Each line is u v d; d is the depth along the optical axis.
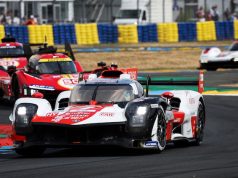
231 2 195.75
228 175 30.97
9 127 57.72
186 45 157.25
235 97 80.06
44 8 169.62
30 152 41.72
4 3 167.12
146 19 187.38
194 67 125.25
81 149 44.50
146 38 160.38
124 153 41.00
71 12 173.00
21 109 40.75
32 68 73.50
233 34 168.12
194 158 37.81
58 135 39.78
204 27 165.00
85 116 39.75
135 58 136.62
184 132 45.22
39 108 40.91
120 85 42.94
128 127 39.34
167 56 140.25
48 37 148.25
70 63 74.38
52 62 73.62
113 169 33.34
